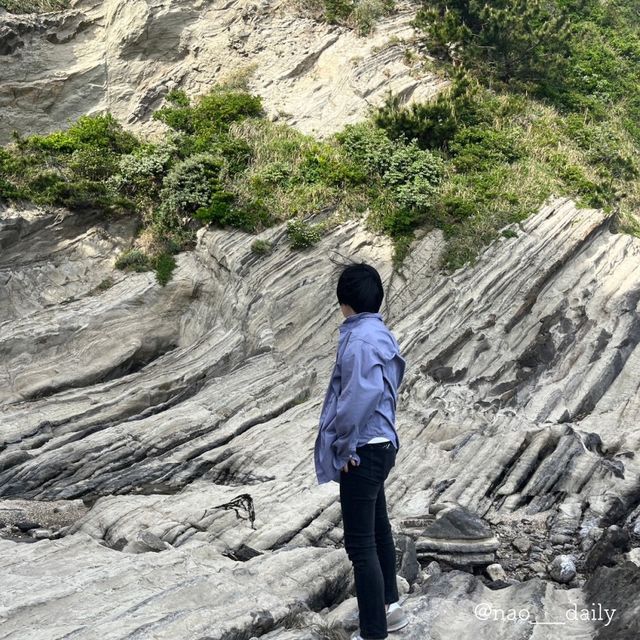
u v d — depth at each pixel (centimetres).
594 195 1263
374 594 364
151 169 1241
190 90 1511
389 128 1316
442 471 712
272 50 1548
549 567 557
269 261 1114
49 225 1123
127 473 732
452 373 939
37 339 974
